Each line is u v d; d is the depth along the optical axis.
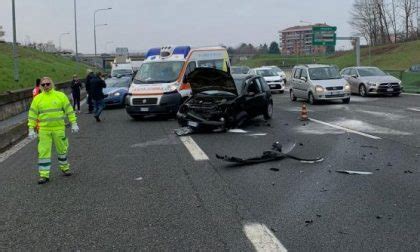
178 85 18.80
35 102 8.71
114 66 42.50
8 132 13.68
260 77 17.25
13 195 7.70
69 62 90.81
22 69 42.78
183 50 19.94
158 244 5.31
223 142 12.52
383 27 104.56
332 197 6.99
